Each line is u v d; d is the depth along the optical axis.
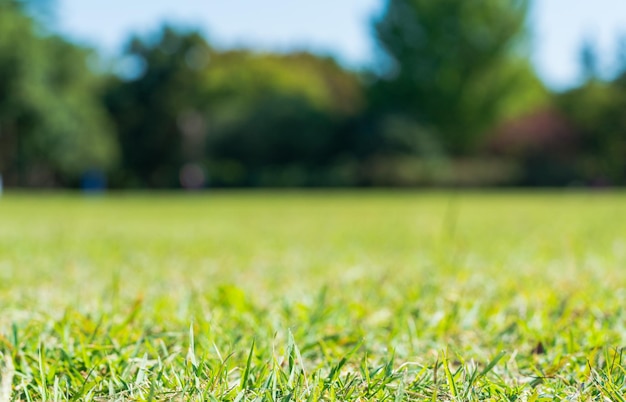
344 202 17.11
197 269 3.12
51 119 30.70
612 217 8.79
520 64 39.84
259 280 2.69
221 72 46.38
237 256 3.81
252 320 1.70
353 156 34.53
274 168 38.22
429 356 1.39
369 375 1.15
